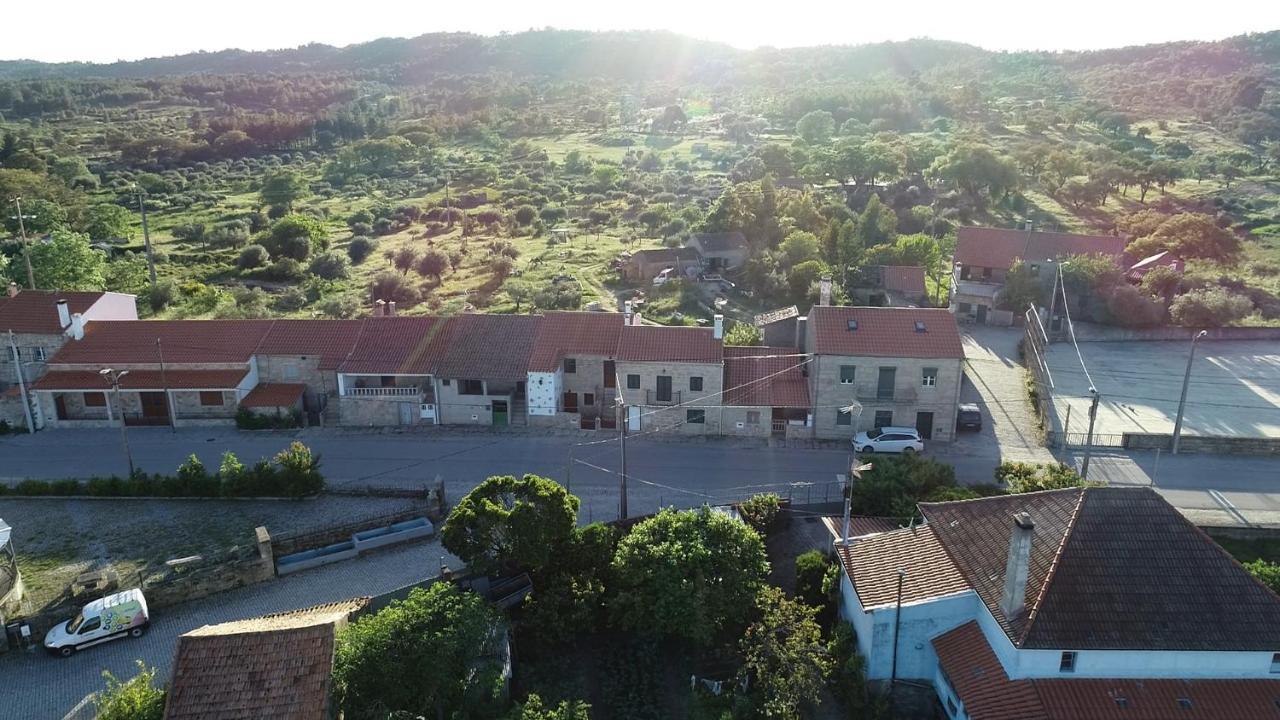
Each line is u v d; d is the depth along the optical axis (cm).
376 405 6106
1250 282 9775
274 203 14788
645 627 3688
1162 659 2938
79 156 17712
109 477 5303
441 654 3048
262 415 6094
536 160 19250
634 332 5975
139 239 12544
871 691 3353
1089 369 7250
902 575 3356
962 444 5738
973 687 2997
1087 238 9300
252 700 2662
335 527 4469
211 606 3991
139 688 2875
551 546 3838
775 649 3397
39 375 6184
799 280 9200
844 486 4612
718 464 5472
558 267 10406
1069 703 2847
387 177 17950
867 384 5700
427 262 10162
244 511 4850
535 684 3475
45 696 3381
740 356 6084
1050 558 3122
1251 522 4684
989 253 9250
